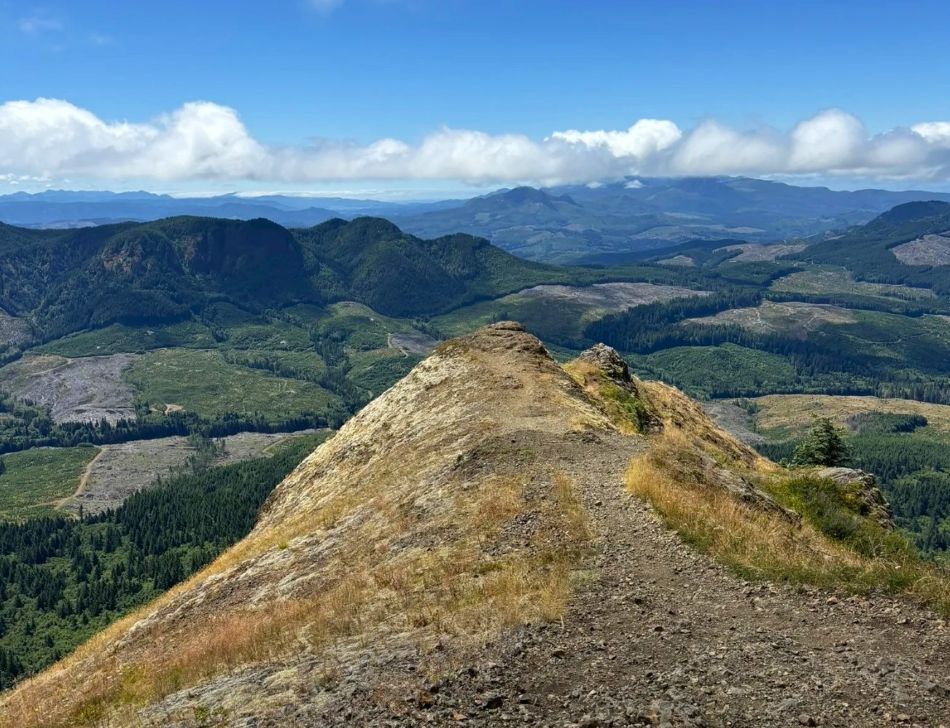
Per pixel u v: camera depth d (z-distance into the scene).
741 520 27.56
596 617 18.61
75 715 22.72
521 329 78.44
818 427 72.31
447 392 65.19
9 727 25.00
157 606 46.00
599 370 74.56
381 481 49.34
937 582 18.47
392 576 26.48
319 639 21.33
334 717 14.84
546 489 32.97
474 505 33.41
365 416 74.94
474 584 22.72
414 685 15.53
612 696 14.20
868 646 15.91
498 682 15.20
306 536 42.31
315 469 71.00
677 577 21.41
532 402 54.78
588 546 24.89
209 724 16.45
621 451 41.34
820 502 38.59
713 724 12.84
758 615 18.17
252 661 21.36
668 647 16.48
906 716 12.77
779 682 14.34
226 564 48.25
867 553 30.95
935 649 15.51
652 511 27.70
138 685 23.31
